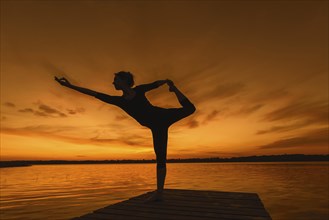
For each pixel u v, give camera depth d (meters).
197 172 94.12
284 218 18.11
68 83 2.76
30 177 71.50
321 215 18.84
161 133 2.99
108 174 91.50
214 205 3.27
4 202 23.36
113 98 2.80
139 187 37.44
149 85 2.87
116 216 2.67
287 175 72.31
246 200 3.63
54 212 18.03
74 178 66.31
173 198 3.75
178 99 2.91
